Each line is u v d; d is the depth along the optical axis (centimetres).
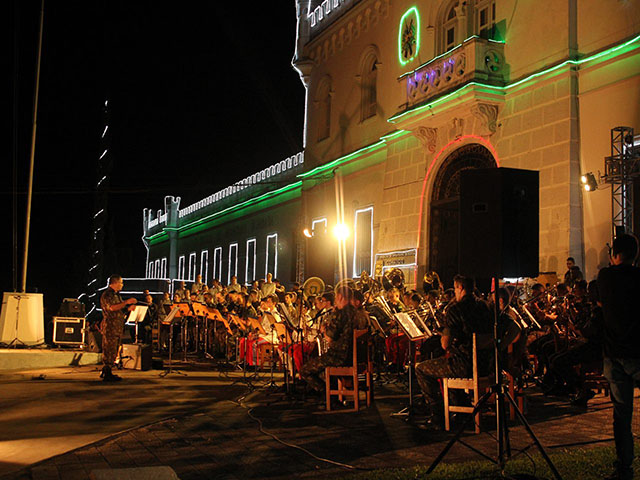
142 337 2128
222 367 1470
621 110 1338
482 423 761
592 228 1376
